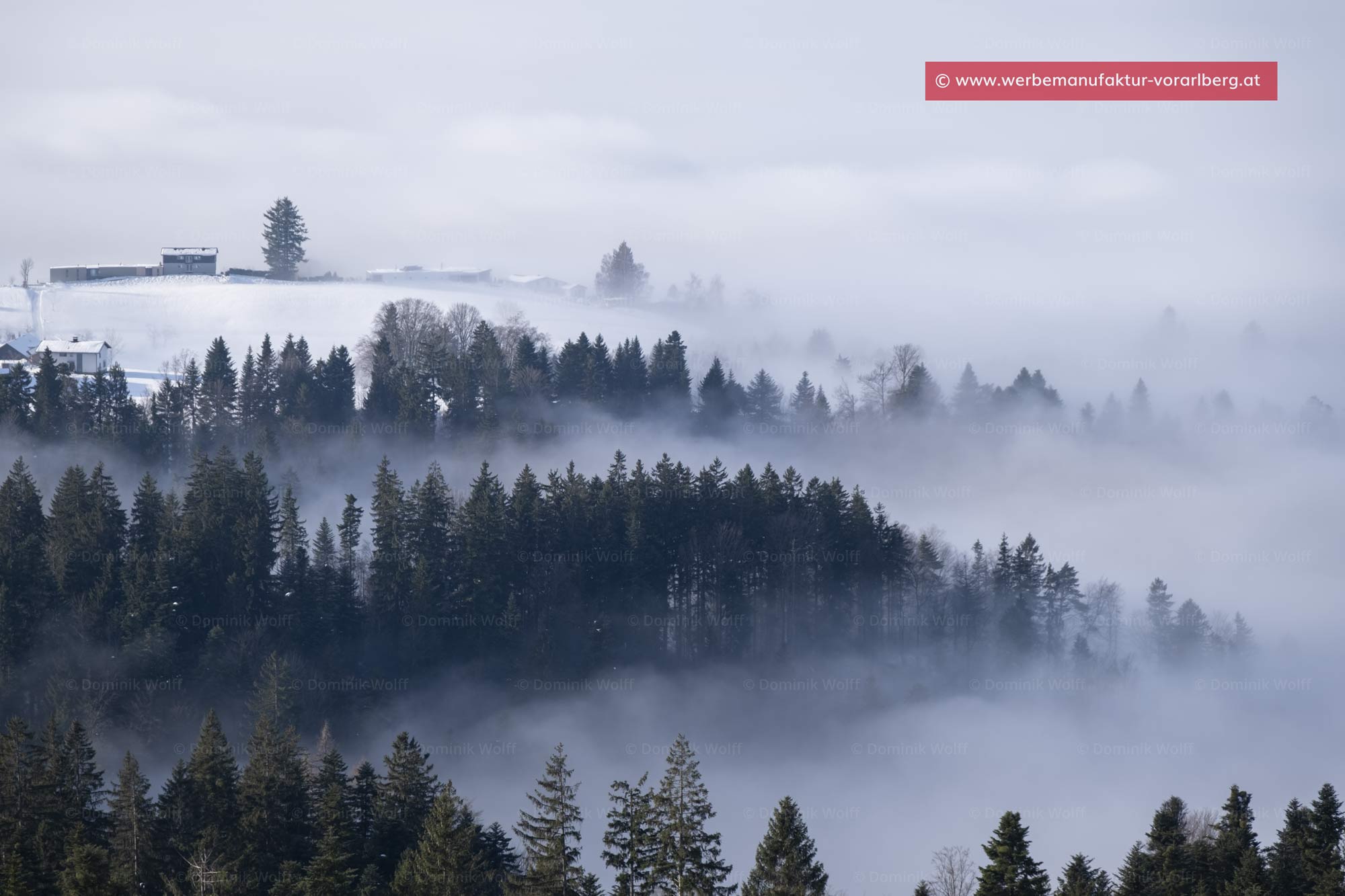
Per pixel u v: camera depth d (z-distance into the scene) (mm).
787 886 118500
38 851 134125
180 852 139125
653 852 120375
